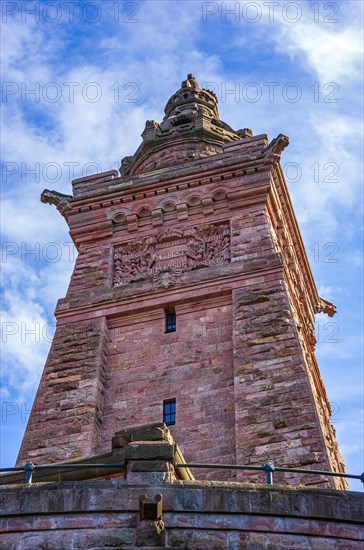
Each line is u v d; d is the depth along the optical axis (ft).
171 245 157.99
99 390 139.85
